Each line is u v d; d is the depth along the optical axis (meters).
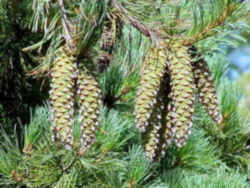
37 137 1.72
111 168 1.76
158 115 1.51
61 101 1.46
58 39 1.51
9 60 1.80
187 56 1.48
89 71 1.49
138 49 1.62
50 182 1.74
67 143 1.46
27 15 1.73
